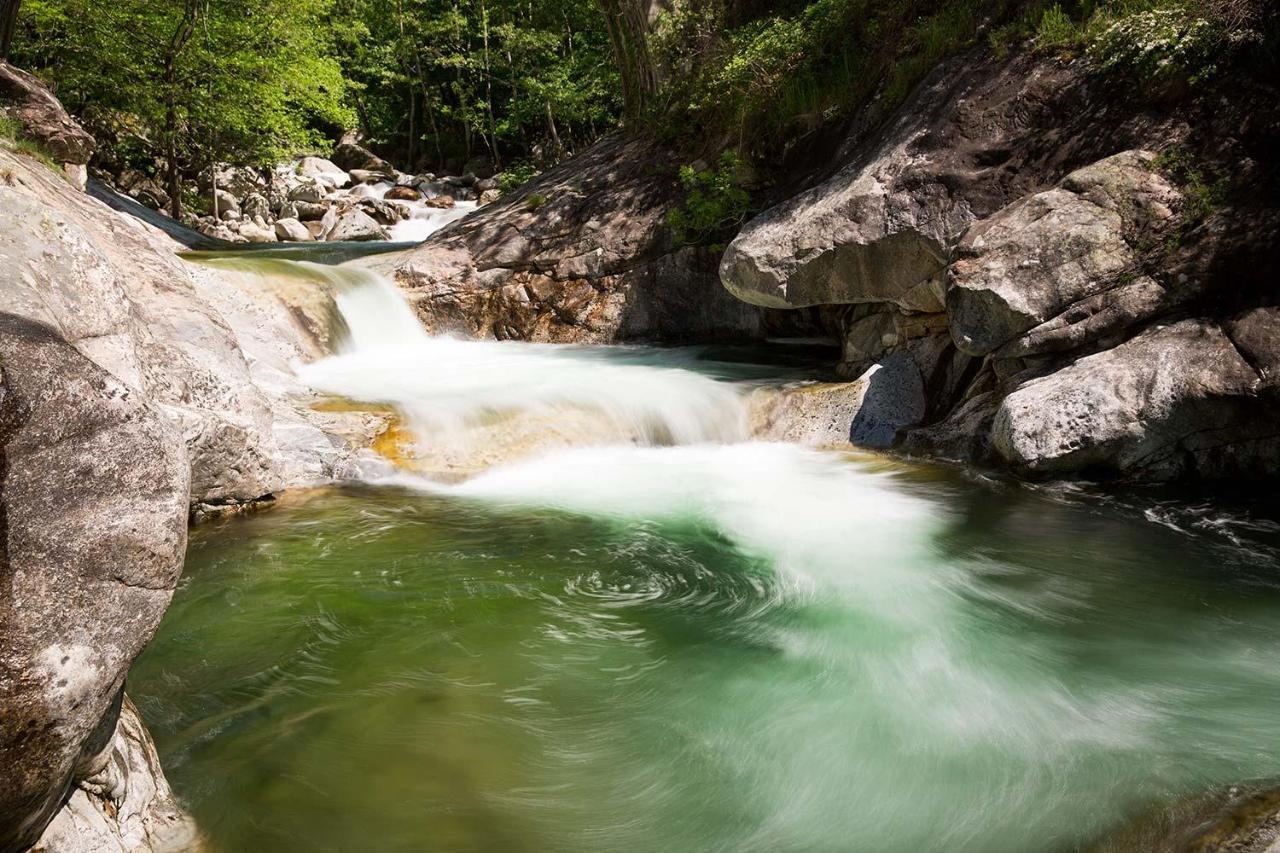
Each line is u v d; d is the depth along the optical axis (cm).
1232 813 260
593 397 769
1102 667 388
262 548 512
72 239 411
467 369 889
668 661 394
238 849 262
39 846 204
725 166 1087
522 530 556
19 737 179
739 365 938
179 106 1576
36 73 1471
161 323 594
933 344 790
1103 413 597
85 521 194
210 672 369
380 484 637
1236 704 353
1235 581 475
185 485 219
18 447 186
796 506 611
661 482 660
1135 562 503
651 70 1416
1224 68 659
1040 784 303
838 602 460
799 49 1079
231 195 1875
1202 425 582
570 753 323
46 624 184
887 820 288
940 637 420
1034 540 539
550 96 2400
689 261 1087
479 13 2786
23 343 198
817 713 353
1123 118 699
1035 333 656
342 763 309
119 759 244
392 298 1068
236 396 589
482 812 288
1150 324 629
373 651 393
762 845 277
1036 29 787
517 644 405
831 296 827
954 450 700
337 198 2070
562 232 1170
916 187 766
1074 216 658
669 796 300
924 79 852
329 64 1844
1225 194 624
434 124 2859
